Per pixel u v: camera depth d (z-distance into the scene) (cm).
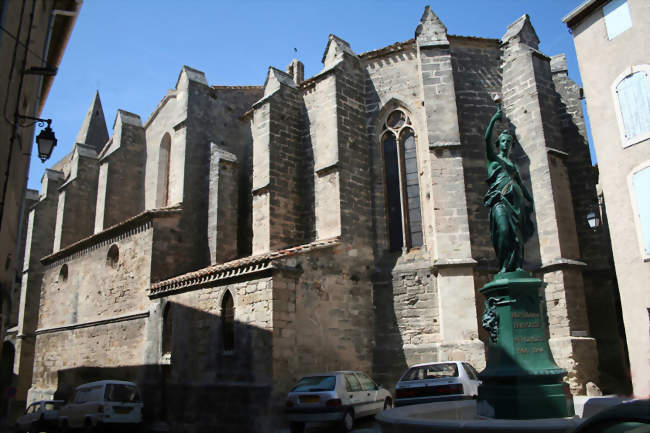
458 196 1916
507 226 1048
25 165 1395
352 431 1384
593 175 2120
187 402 1844
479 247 1966
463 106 2097
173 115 2984
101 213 3028
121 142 3161
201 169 2592
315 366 1717
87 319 2683
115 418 1819
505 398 920
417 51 2195
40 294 3531
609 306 1948
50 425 2173
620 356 1892
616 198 1560
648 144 1494
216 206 2434
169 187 2783
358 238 2055
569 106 2228
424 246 2041
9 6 1034
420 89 2169
